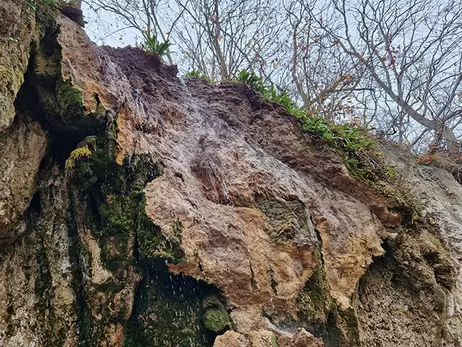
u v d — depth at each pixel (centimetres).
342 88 760
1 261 250
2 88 227
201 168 351
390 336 362
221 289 276
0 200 240
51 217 278
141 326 253
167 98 395
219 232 299
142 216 273
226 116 443
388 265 415
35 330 241
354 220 410
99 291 251
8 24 247
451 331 384
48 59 286
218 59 816
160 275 268
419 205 514
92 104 285
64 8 321
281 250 324
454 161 688
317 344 262
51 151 293
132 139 307
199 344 254
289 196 367
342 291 350
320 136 455
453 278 422
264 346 243
